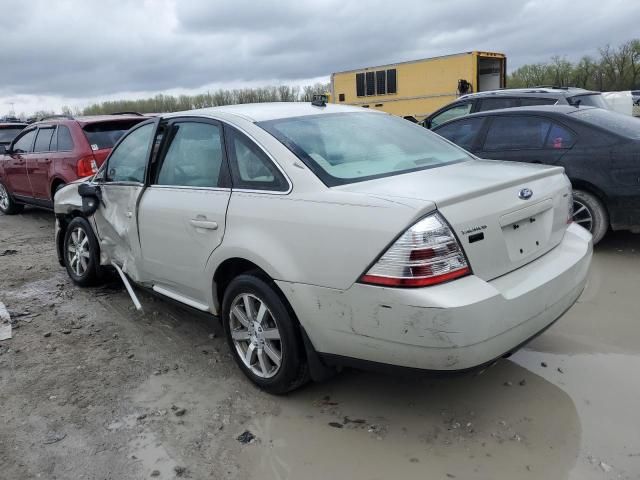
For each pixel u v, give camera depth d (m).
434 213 2.56
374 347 2.70
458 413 3.09
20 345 4.21
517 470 2.62
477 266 2.65
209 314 3.71
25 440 3.02
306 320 2.92
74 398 3.43
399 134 3.85
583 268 3.25
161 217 3.85
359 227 2.66
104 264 5.02
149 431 3.06
